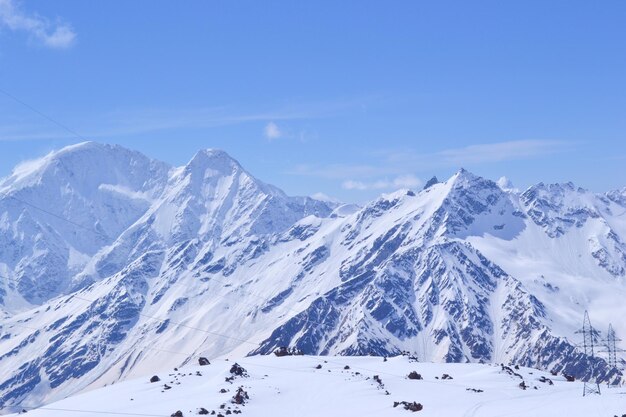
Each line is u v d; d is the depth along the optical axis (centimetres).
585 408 17975
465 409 19200
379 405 19800
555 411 17888
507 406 19550
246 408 19488
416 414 18625
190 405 19812
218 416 18612
